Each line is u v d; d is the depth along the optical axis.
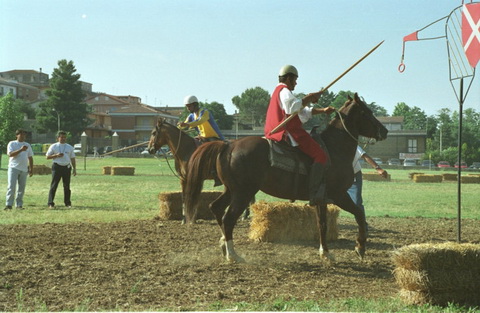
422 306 4.98
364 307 4.82
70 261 6.77
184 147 10.44
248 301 5.04
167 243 8.35
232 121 103.25
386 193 23.06
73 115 83.44
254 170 6.73
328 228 9.02
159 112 95.81
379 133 7.39
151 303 4.94
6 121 51.25
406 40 7.43
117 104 115.81
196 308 4.72
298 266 6.82
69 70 84.94
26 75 136.38
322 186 6.87
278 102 6.94
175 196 11.36
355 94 7.37
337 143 7.22
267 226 8.67
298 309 4.70
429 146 88.19
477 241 9.25
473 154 78.62
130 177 30.94
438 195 22.06
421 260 5.03
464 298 5.03
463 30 7.14
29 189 20.44
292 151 6.90
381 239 9.34
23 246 7.82
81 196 17.75
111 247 7.85
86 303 4.84
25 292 5.27
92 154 73.06
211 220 11.37
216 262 6.89
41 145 74.25
